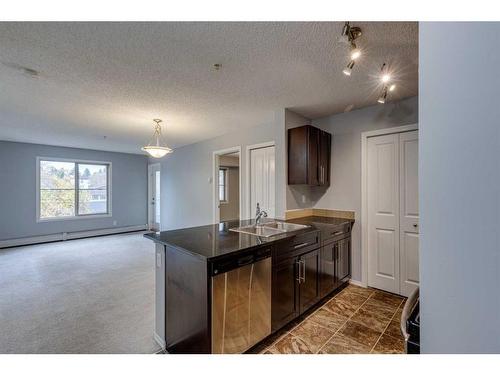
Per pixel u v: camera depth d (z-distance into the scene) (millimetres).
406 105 2723
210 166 4945
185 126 3973
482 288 484
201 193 5195
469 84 511
